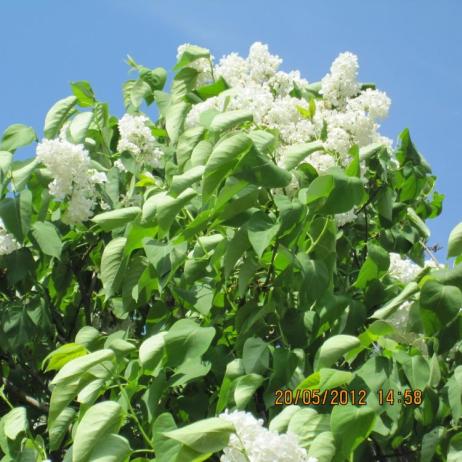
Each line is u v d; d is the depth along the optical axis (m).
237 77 5.62
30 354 5.05
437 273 3.79
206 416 4.06
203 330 3.72
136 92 5.84
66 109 5.26
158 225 4.05
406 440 4.28
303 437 3.20
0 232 4.79
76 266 5.09
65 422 3.79
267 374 3.89
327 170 4.15
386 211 4.95
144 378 4.08
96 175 4.74
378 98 5.01
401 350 3.86
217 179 3.78
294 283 4.03
